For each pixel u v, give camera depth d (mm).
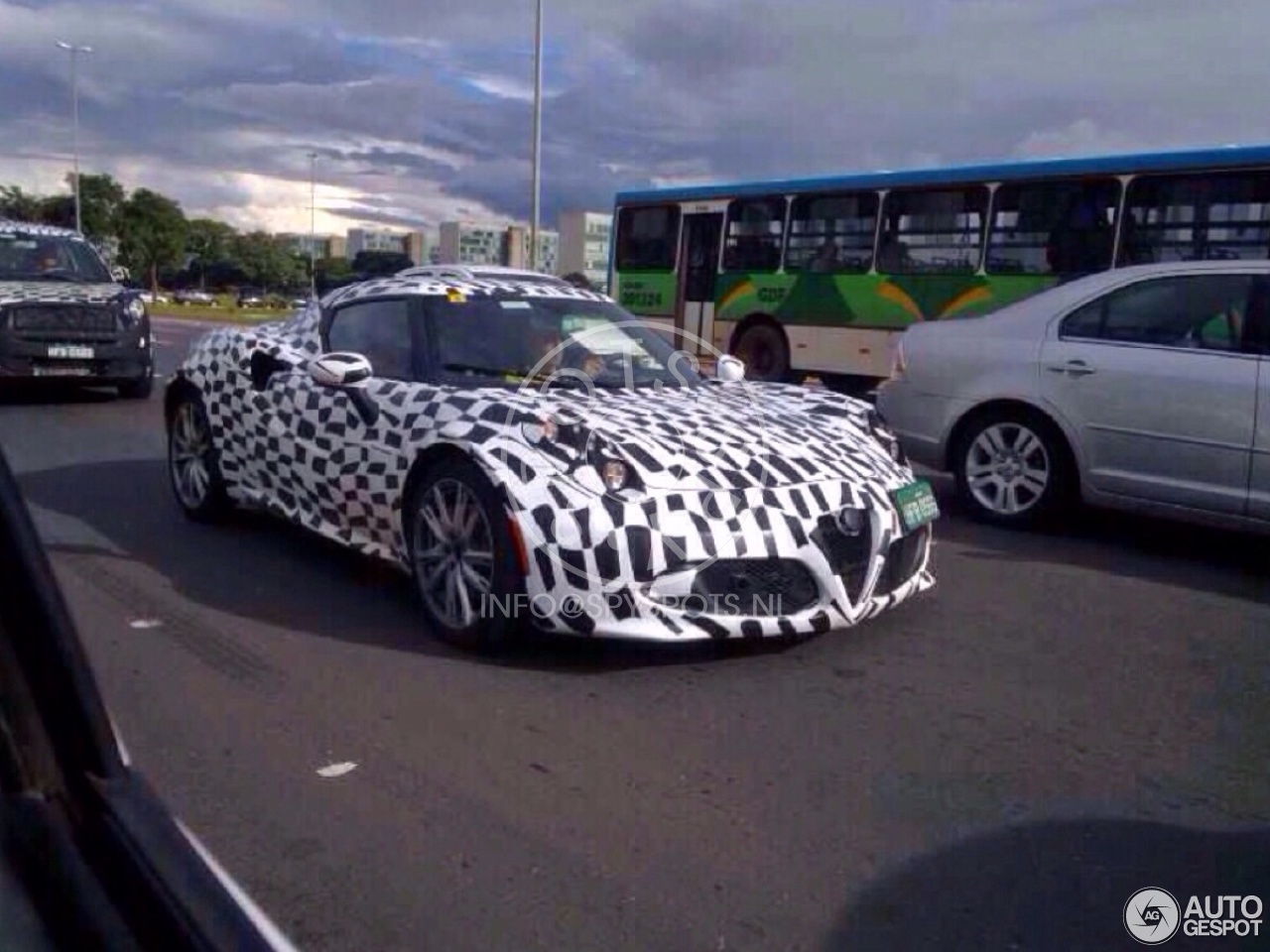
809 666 4766
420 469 5051
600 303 6316
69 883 1563
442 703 4332
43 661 1727
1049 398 7164
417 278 6168
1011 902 3094
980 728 4207
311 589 5699
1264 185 11398
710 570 4434
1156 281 6922
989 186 13461
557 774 3777
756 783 3740
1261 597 5988
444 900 3061
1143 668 4867
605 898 3080
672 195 17281
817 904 3068
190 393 6887
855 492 4750
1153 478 6793
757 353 16266
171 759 3863
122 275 13961
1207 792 3748
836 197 15109
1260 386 6332
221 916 1690
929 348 7785
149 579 5844
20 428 10914
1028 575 6301
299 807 3545
